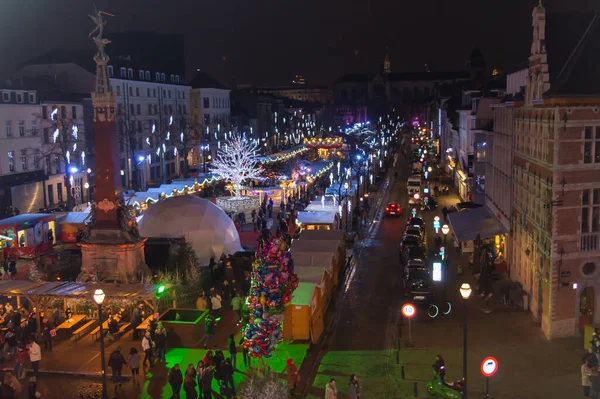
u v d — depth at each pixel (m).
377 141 104.00
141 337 26.69
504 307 30.58
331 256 32.78
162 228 39.16
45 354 25.25
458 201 66.38
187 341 26.00
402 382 22.31
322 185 73.69
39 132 61.84
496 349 25.16
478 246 36.22
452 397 20.91
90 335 27.38
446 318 29.22
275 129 146.88
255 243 45.28
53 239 46.31
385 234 50.62
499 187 39.53
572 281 25.95
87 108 73.31
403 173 97.69
